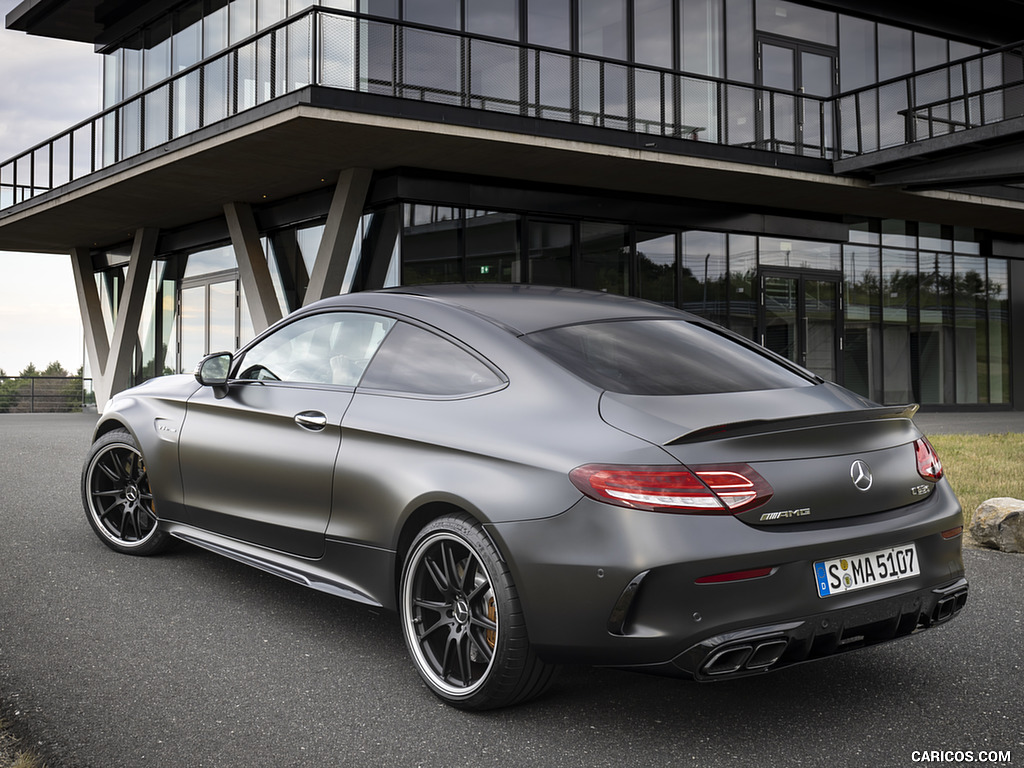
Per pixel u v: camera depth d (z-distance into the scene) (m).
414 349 3.56
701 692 3.24
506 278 14.16
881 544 2.87
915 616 2.99
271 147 12.14
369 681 3.33
